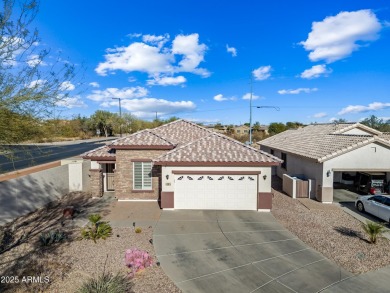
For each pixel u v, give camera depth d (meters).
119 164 18.75
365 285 8.78
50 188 18.12
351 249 11.46
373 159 19.05
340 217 15.83
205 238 12.55
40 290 8.23
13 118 9.93
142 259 9.38
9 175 23.53
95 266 9.77
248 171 16.62
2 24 9.30
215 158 16.69
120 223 14.44
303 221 15.04
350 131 26.73
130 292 8.23
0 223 13.64
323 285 8.78
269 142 34.16
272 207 17.81
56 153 42.06
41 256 10.51
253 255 10.89
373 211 15.68
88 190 21.67
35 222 14.35
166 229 13.62
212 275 9.34
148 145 18.45
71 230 13.29
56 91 10.84
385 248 11.55
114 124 89.06
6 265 9.78
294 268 9.87
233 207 16.92
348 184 24.98
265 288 8.59
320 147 21.84
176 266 9.95
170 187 16.83
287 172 26.33
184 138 23.30
